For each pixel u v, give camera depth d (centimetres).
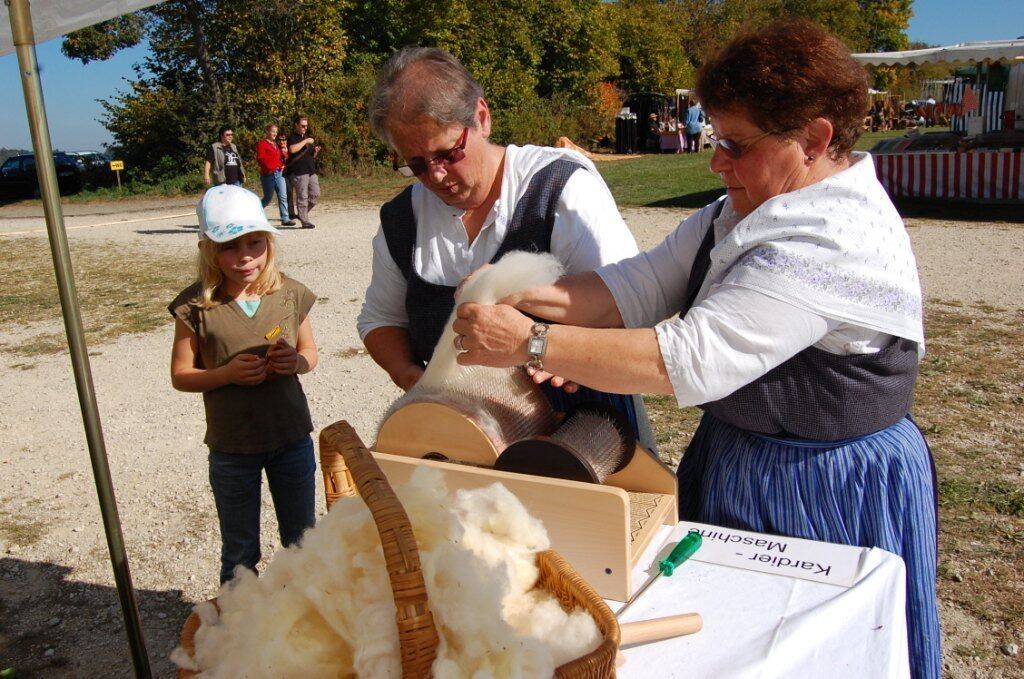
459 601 103
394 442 164
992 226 1048
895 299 139
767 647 126
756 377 136
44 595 335
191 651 117
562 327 141
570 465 147
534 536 125
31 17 175
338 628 106
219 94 2295
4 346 713
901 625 130
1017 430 432
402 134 185
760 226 140
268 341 262
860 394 148
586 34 2891
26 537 381
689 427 461
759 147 141
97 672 289
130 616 209
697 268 164
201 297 260
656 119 2836
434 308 210
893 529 154
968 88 1864
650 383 136
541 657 101
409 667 96
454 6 2489
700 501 175
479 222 204
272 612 109
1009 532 335
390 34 2497
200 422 518
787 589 140
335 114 2241
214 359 259
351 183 2075
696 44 3697
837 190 139
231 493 264
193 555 361
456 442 157
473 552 115
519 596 120
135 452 475
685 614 132
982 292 721
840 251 134
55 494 425
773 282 133
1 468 461
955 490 369
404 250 217
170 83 2423
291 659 105
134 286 940
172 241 1290
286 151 1331
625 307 173
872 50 5062
